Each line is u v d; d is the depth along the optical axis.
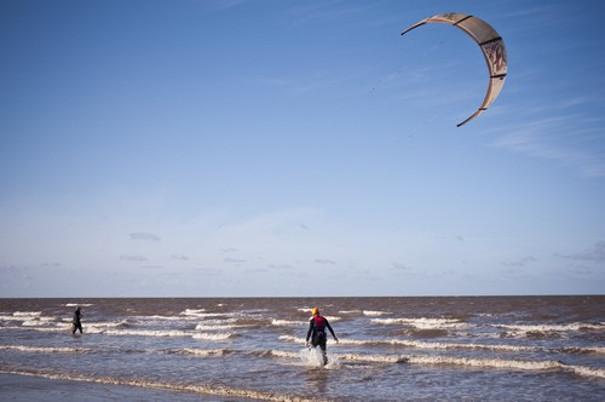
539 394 12.50
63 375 15.83
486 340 25.23
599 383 13.64
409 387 13.42
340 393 12.72
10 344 25.52
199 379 14.84
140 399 12.30
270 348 22.80
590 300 102.00
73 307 87.31
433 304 89.31
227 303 114.94
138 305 98.62
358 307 80.12
